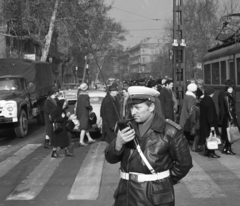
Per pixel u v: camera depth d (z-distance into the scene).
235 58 13.66
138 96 3.48
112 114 9.41
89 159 9.87
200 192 6.82
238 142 11.92
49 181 7.84
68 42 31.91
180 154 3.47
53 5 30.83
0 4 29.56
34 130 17.11
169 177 3.51
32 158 10.40
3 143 13.55
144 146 3.44
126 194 3.46
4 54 31.83
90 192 6.93
